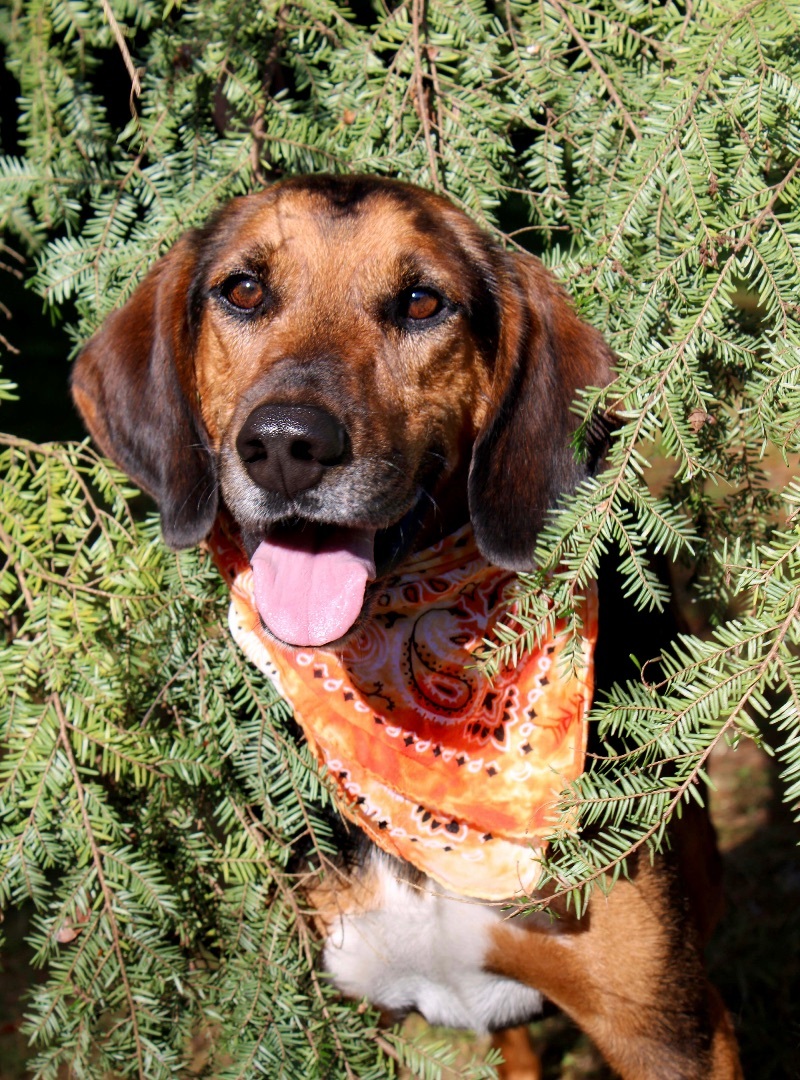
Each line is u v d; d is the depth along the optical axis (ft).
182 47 2.69
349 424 2.50
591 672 2.52
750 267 2.37
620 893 2.65
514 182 2.87
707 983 2.79
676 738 2.27
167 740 2.62
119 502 2.63
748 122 2.40
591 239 2.62
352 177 2.70
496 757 2.60
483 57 2.71
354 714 2.64
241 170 2.74
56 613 2.50
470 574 2.66
